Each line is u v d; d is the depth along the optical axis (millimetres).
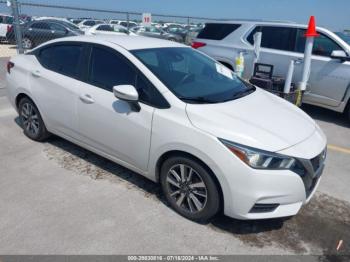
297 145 2734
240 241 2783
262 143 2613
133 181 3615
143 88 3107
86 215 3002
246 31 6977
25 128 4555
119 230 2828
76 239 2701
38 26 14805
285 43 6477
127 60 3279
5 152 4172
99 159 4078
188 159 2812
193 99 3010
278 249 2717
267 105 3346
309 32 5281
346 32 6633
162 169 3064
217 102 3092
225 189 2654
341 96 5918
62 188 3418
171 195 3086
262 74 6098
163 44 3828
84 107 3535
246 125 2766
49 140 4570
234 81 3855
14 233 2734
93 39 3680
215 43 7383
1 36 17469
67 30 15273
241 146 2576
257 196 2576
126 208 3135
